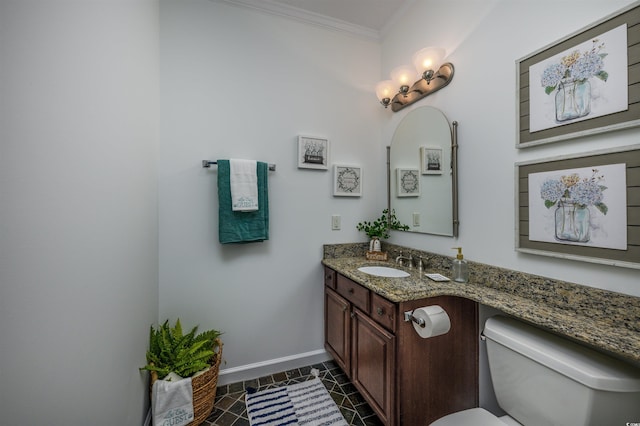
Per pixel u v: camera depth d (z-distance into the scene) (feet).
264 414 4.44
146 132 4.04
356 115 6.55
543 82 3.33
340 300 5.21
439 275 4.48
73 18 2.18
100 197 2.57
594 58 2.84
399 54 6.10
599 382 2.32
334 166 6.25
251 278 5.55
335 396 4.90
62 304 2.03
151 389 3.99
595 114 2.83
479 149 4.24
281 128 5.79
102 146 2.61
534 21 3.46
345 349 5.01
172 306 4.98
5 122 1.59
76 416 2.17
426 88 5.22
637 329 2.53
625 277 2.66
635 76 2.54
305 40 6.03
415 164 5.63
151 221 4.35
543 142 3.32
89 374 2.36
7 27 1.61
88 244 2.36
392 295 3.57
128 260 3.27
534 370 2.86
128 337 3.26
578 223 3.00
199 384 4.11
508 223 3.80
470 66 4.39
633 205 2.58
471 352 3.96
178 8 5.02
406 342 3.57
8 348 1.60
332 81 6.30
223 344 5.36
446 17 4.83
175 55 4.98
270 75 5.70
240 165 5.11
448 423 3.01
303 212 6.00
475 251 4.30
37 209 1.82
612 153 2.72
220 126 5.28
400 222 6.05
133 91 3.46
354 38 6.53
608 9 2.74
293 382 5.34
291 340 5.91
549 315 2.92
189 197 5.08
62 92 2.05
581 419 2.44
